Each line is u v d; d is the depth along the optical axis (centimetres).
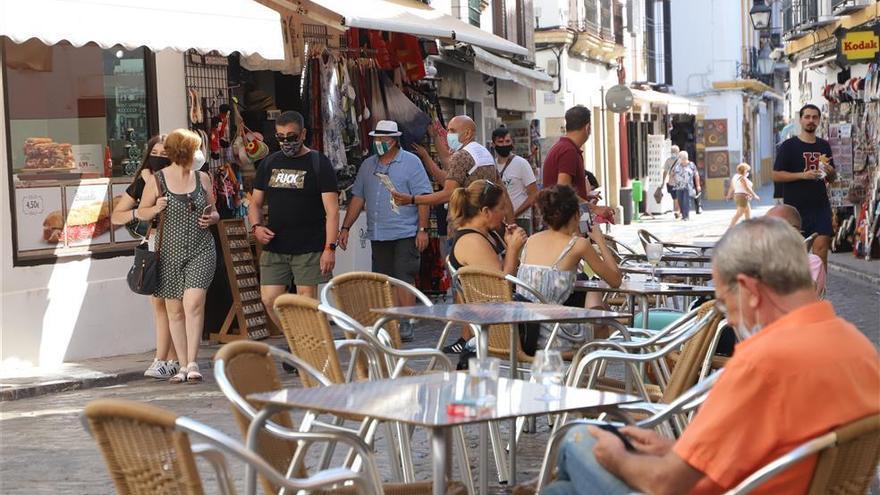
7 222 1378
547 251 1009
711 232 3641
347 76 1817
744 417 438
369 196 1522
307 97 1750
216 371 548
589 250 1006
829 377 434
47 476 912
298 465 561
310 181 1307
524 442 981
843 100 3020
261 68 1716
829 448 427
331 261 1308
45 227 1423
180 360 1315
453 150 1588
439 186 1988
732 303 458
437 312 841
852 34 2773
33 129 1425
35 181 1417
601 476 482
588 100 4438
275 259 1323
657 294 1015
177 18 1326
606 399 539
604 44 4528
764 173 8088
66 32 1219
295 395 539
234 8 1393
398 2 2084
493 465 905
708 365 784
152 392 1252
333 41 1809
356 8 1719
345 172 1823
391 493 597
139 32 1285
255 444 526
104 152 1510
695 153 6419
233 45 1384
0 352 1360
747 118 6869
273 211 1319
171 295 1309
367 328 842
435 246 1986
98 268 1480
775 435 434
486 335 791
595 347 841
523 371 945
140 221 1314
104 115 1513
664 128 5731
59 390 1278
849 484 447
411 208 1512
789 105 4681
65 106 1466
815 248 1712
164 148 1303
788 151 1698
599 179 4575
